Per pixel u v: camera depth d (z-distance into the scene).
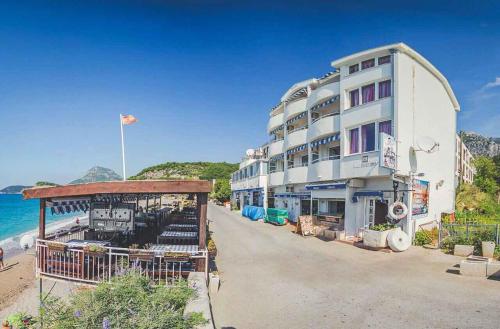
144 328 5.18
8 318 7.57
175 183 9.66
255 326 6.99
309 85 26.64
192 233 14.35
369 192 18.25
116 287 6.32
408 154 17.34
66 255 9.98
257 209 31.89
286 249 16.28
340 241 17.86
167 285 8.51
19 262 17.98
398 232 14.73
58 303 6.77
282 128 34.81
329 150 25.45
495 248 12.16
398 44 17.03
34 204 100.62
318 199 24.20
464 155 64.38
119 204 12.27
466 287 9.05
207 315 6.51
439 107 21.39
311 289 9.56
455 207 25.31
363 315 7.40
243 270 12.09
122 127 11.27
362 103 19.02
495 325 6.52
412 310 7.54
